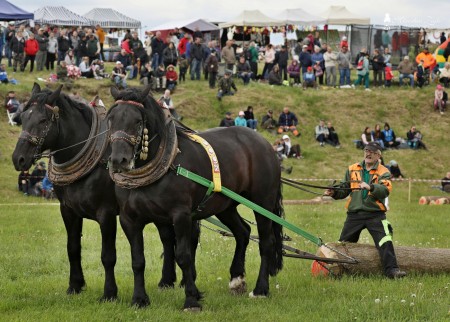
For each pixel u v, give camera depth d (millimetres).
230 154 9367
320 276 10594
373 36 40781
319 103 35219
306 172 29422
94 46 33688
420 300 8656
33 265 11797
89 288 9805
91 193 8883
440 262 10586
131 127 8078
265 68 37844
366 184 10359
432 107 35812
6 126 29141
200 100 33562
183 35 39500
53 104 8820
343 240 10867
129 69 33531
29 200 22906
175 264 10602
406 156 31500
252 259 12266
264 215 9461
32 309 8523
